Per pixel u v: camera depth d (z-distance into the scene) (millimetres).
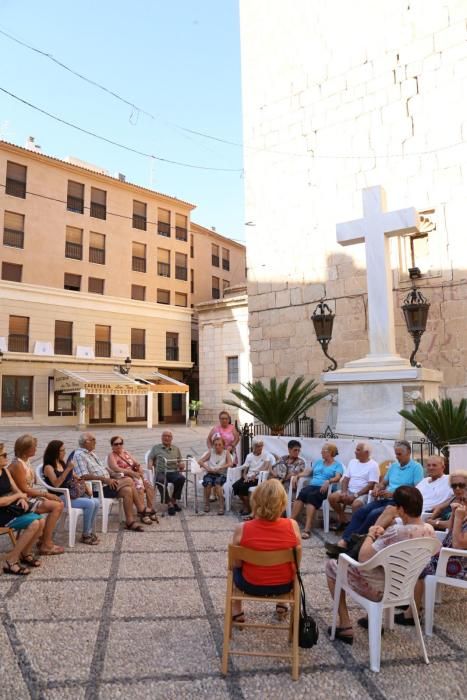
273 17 13438
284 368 12750
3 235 27109
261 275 13336
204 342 31594
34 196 28203
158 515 7203
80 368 29062
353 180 11898
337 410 8781
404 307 9141
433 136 10867
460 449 5402
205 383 31344
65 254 29281
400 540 3242
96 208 30875
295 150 12914
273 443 8016
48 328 28031
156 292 33281
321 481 6449
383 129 11516
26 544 4789
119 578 4586
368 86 11766
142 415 32000
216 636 3463
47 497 5391
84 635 3449
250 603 4102
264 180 13445
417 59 11109
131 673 2969
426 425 7469
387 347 8641
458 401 10211
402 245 11164
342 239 9188
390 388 8227
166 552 5398
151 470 7512
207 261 38250
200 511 7480
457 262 10445
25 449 5430
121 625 3611
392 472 5754
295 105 12938
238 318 30094
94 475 6285
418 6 11133
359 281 11734
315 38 12664
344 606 3457
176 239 34812
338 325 11977
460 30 10578
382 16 11625
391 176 11352
